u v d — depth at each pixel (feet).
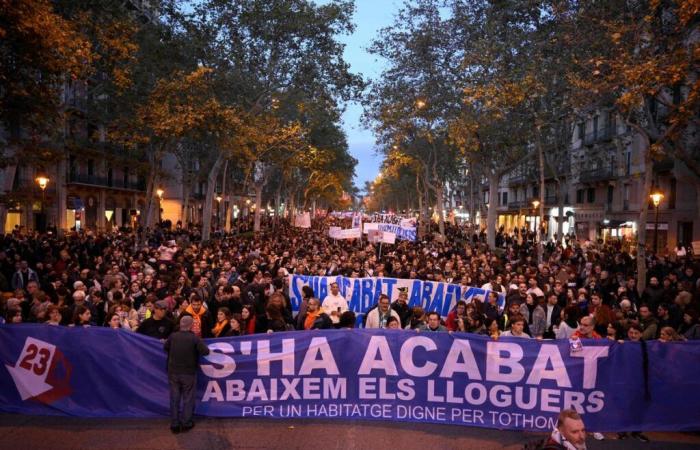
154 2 84.43
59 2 60.95
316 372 25.71
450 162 147.33
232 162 162.40
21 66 44.14
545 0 68.85
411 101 96.63
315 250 71.92
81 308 29.07
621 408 24.67
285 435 23.59
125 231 130.41
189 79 73.31
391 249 83.56
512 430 24.85
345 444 22.70
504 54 72.90
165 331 28.43
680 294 35.04
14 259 52.11
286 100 114.83
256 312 34.45
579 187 159.43
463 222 280.51
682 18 41.34
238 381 25.64
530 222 199.21
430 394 25.41
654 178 106.52
